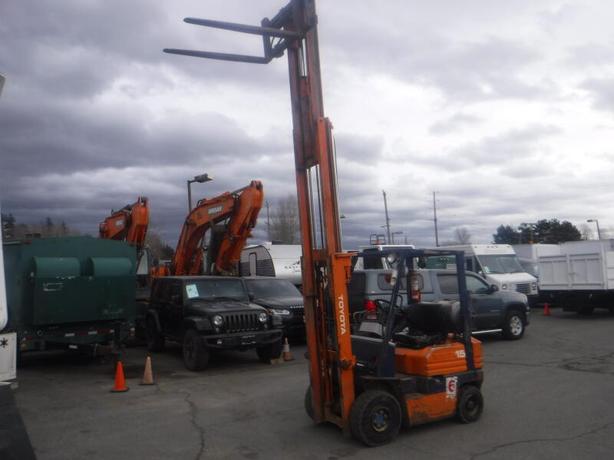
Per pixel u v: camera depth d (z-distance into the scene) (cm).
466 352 717
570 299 2022
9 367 581
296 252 2105
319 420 675
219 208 1598
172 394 926
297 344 1527
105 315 1199
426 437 659
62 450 642
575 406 786
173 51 641
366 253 725
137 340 1552
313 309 680
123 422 755
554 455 591
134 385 1008
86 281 1167
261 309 1227
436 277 1391
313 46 665
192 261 1730
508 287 1964
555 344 1385
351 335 726
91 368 1208
